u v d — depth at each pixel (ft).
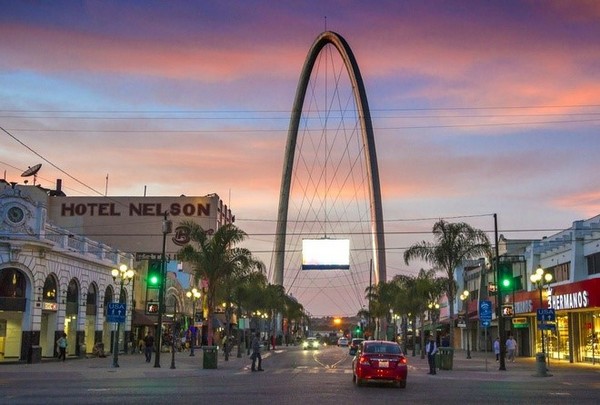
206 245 156.46
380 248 374.02
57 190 325.21
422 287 215.72
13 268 140.05
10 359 142.31
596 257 158.10
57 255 152.66
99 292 180.75
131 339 211.82
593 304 141.90
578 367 145.07
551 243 187.42
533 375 116.26
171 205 311.88
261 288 254.06
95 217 311.88
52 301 151.53
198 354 201.98
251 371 127.54
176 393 77.25
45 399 69.10
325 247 401.90
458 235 160.56
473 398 75.05
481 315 135.33
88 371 116.98
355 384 94.63
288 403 67.15
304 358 205.57
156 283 133.28
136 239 309.01
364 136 383.86
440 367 133.49
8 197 140.77
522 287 206.80
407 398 74.49
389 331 317.22
